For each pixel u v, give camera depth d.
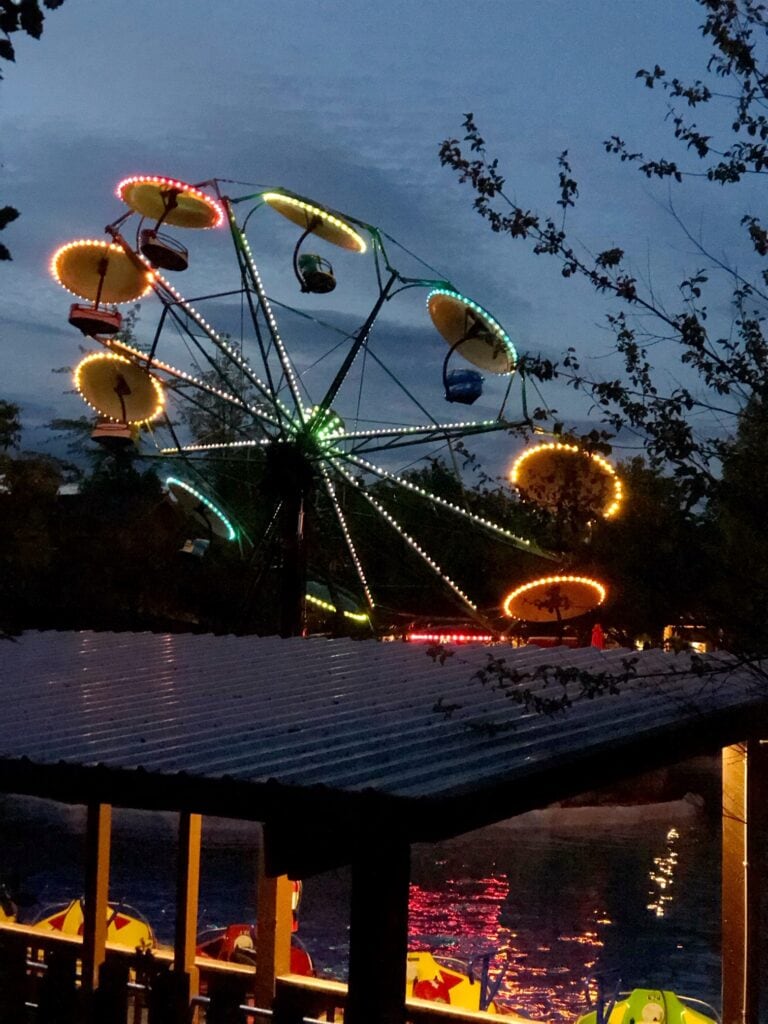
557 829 28.64
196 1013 8.70
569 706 6.31
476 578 25.70
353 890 4.73
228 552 32.72
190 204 22.16
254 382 23.44
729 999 8.35
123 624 34.91
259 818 4.89
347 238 22.22
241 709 6.80
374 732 5.89
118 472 42.66
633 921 19.05
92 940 8.73
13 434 19.61
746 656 6.38
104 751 5.80
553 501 6.53
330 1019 8.38
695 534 6.40
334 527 27.86
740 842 8.42
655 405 6.48
